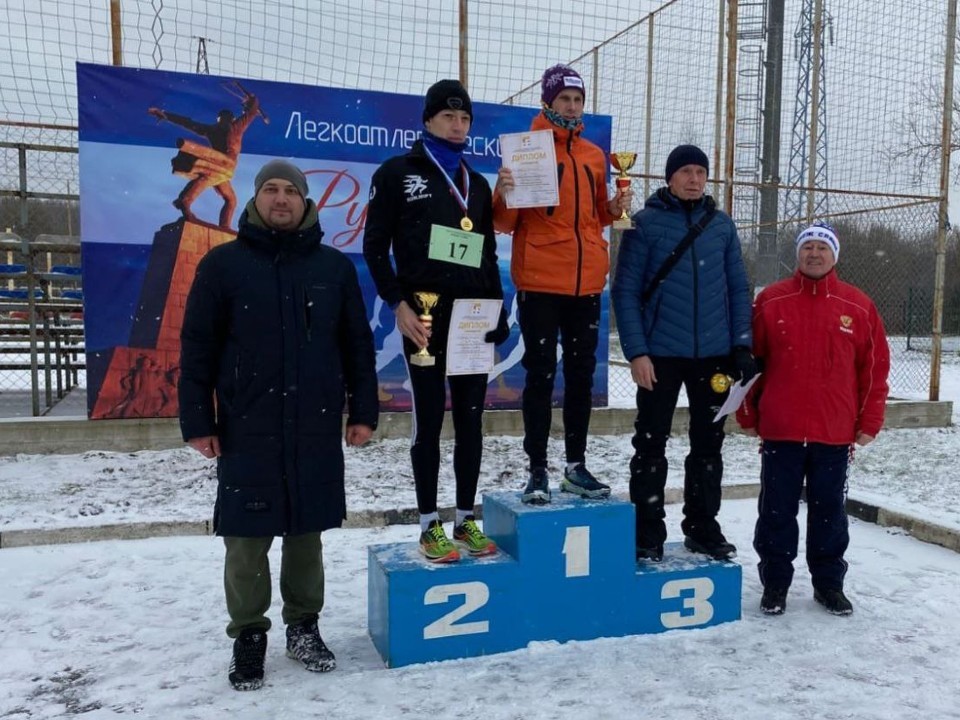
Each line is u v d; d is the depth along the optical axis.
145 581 4.05
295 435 2.95
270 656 3.25
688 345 3.57
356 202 7.14
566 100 3.49
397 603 3.12
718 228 3.65
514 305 7.62
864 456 7.21
